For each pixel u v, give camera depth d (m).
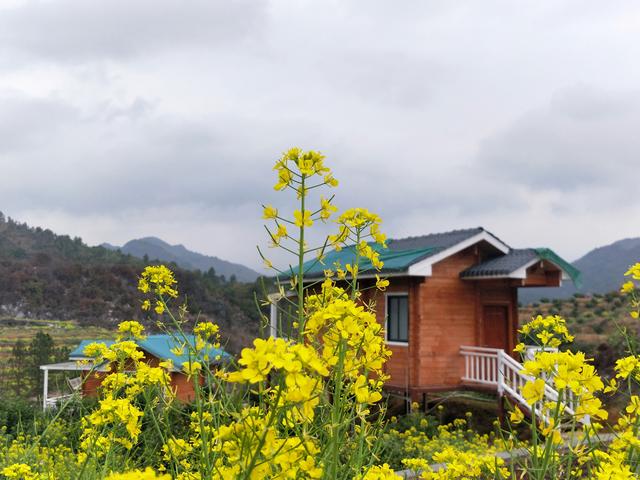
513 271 14.94
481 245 16.45
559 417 2.38
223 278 65.94
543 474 2.43
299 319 2.68
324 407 2.39
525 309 38.81
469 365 15.59
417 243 17.95
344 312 2.28
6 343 24.67
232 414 1.93
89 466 3.27
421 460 4.44
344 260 15.41
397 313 16.27
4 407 10.82
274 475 1.83
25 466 3.93
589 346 18.03
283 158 2.89
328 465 2.18
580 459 3.13
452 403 15.17
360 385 2.44
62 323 56.88
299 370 1.65
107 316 68.56
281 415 2.03
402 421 13.12
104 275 77.12
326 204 2.87
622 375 3.72
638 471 3.30
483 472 4.20
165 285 4.48
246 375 1.62
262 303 2.88
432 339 15.57
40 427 6.06
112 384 3.49
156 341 11.09
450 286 16.06
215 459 2.18
